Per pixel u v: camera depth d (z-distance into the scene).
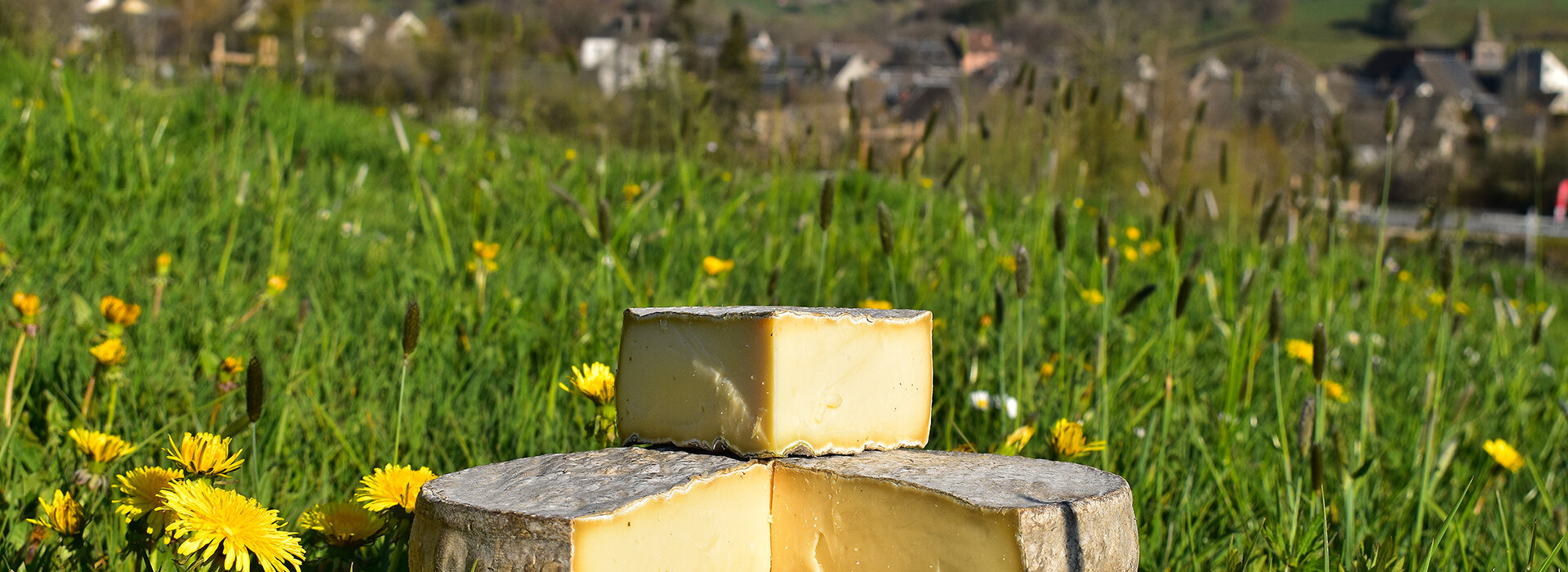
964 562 1.29
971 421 2.60
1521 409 3.24
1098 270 4.05
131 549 1.38
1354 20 142.00
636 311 1.57
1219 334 3.69
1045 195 4.00
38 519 1.52
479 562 1.20
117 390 2.10
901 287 3.64
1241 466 2.37
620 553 1.20
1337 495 2.20
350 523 1.40
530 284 3.47
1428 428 2.09
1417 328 4.52
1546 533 2.21
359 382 2.48
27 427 2.03
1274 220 2.78
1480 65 117.44
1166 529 2.09
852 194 5.96
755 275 3.94
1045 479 1.42
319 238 3.89
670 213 3.94
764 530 1.42
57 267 3.03
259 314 2.89
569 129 7.46
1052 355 3.15
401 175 5.67
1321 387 1.92
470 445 2.18
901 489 1.34
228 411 2.14
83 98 5.64
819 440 1.47
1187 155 3.61
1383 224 2.46
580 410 2.39
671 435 1.51
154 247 3.40
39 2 7.17
